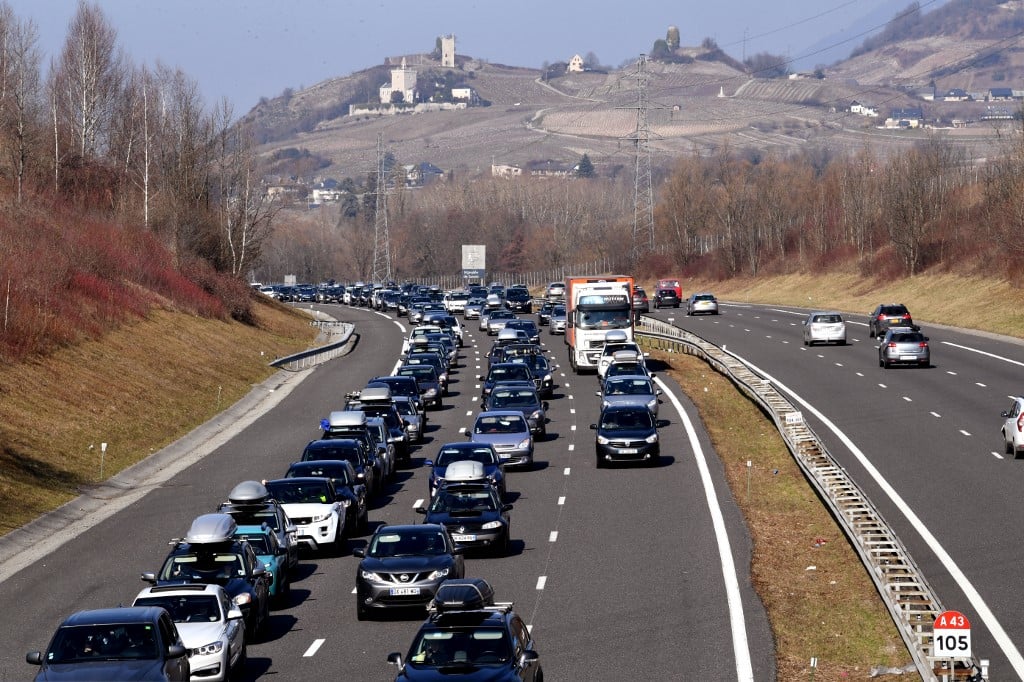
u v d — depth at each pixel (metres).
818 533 112.56
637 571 100.06
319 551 110.69
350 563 107.94
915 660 69.31
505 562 104.62
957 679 69.19
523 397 179.00
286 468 154.50
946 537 106.19
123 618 65.75
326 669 75.50
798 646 80.31
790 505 125.25
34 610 92.19
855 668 75.00
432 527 93.06
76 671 62.16
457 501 108.44
